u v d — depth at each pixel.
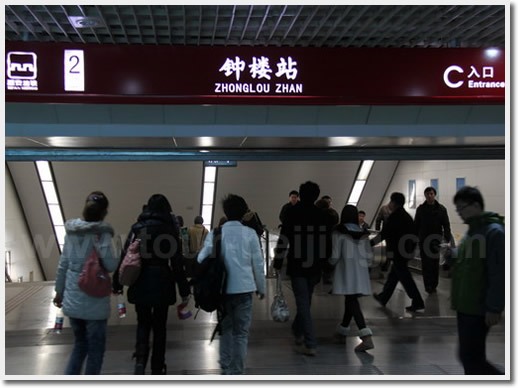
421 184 15.66
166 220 4.30
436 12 6.59
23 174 18.61
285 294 8.12
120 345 5.51
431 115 8.15
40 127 7.64
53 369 4.71
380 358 5.05
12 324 6.39
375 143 8.47
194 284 4.30
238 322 4.34
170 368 4.73
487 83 7.61
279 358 5.05
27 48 7.09
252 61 7.32
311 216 5.17
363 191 20.25
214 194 20.22
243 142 8.35
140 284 4.22
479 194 3.48
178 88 7.30
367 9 6.32
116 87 7.25
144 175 19.16
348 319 5.64
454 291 3.59
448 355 5.13
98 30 7.23
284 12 6.30
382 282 9.20
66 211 20.28
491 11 6.62
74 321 3.97
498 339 5.57
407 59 7.52
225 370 4.45
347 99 7.44
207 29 7.23
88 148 8.32
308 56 7.38
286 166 19.06
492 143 8.53
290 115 8.02
